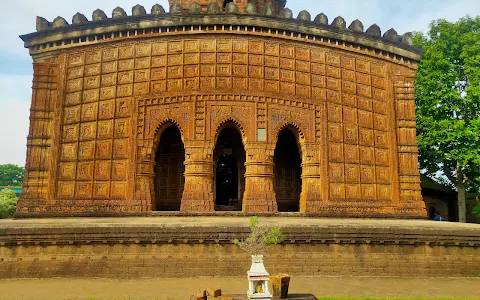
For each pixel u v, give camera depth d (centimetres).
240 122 1596
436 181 2600
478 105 2191
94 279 982
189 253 1025
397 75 1912
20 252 1009
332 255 1062
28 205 1619
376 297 810
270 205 1548
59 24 1728
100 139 1638
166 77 1630
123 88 1655
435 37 2409
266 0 2045
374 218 1684
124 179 1582
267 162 1584
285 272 1034
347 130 1738
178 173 1880
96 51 1717
